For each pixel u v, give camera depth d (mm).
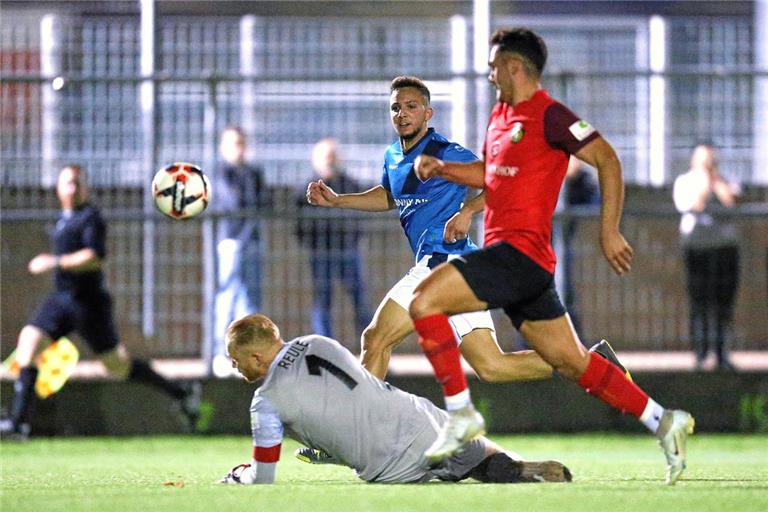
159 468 32344
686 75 44875
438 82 44781
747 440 43000
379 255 45312
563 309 22750
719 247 45094
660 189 46188
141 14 47031
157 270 45219
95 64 46812
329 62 48719
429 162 22891
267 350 23281
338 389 23109
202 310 45375
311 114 46062
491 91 44656
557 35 50656
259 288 44812
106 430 44688
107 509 19719
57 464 34219
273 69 48594
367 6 53531
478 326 27453
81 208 42812
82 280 42781
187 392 44438
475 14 46688
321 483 24109
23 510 19766
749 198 46219
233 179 44812
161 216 44500
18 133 45406
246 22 48219
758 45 49562
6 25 53625
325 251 44656
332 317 45062
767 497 21078
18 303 45531
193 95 45188
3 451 39562
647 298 45969
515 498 20484
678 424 23078
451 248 27500
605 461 34531
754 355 49219
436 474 23766
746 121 46219
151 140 44938
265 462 23281
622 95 45875
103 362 43438
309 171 45875
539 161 21812
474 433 22109
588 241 45719
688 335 46000
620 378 23125
